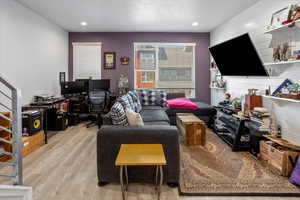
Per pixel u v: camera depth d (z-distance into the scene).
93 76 6.07
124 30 5.81
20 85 3.75
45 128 3.71
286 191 2.13
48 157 3.07
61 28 5.50
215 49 4.56
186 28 5.61
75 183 2.31
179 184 2.26
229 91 4.79
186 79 6.22
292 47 2.68
